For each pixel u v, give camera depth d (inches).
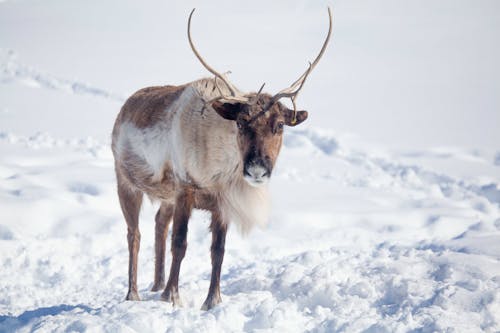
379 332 815.7
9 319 949.8
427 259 1105.4
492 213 1996.8
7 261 1390.3
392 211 1836.9
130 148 1187.3
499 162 2847.0
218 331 855.7
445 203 1999.3
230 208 1051.9
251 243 1571.1
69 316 916.6
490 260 1076.5
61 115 3193.9
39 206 1659.7
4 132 2618.1
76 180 1950.1
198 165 1029.8
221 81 1075.3
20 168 2074.3
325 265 1128.8
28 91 3774.6
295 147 2903.5
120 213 1753.2
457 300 909.8
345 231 1654.8
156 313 895.7
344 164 2645.2
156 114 1131.9
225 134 1015.0
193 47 991.0
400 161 2768.2
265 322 879.1
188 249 1523.1
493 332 831.7
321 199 1988.2
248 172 945.5
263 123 960.3
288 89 1016.2
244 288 1097.4
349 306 952.9
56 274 1352.1
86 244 1512.1
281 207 1854.1
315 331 847.1
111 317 890.1
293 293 1024.9
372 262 1147.9
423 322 841.5
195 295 1080.2
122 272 1376.7
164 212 1211.2
